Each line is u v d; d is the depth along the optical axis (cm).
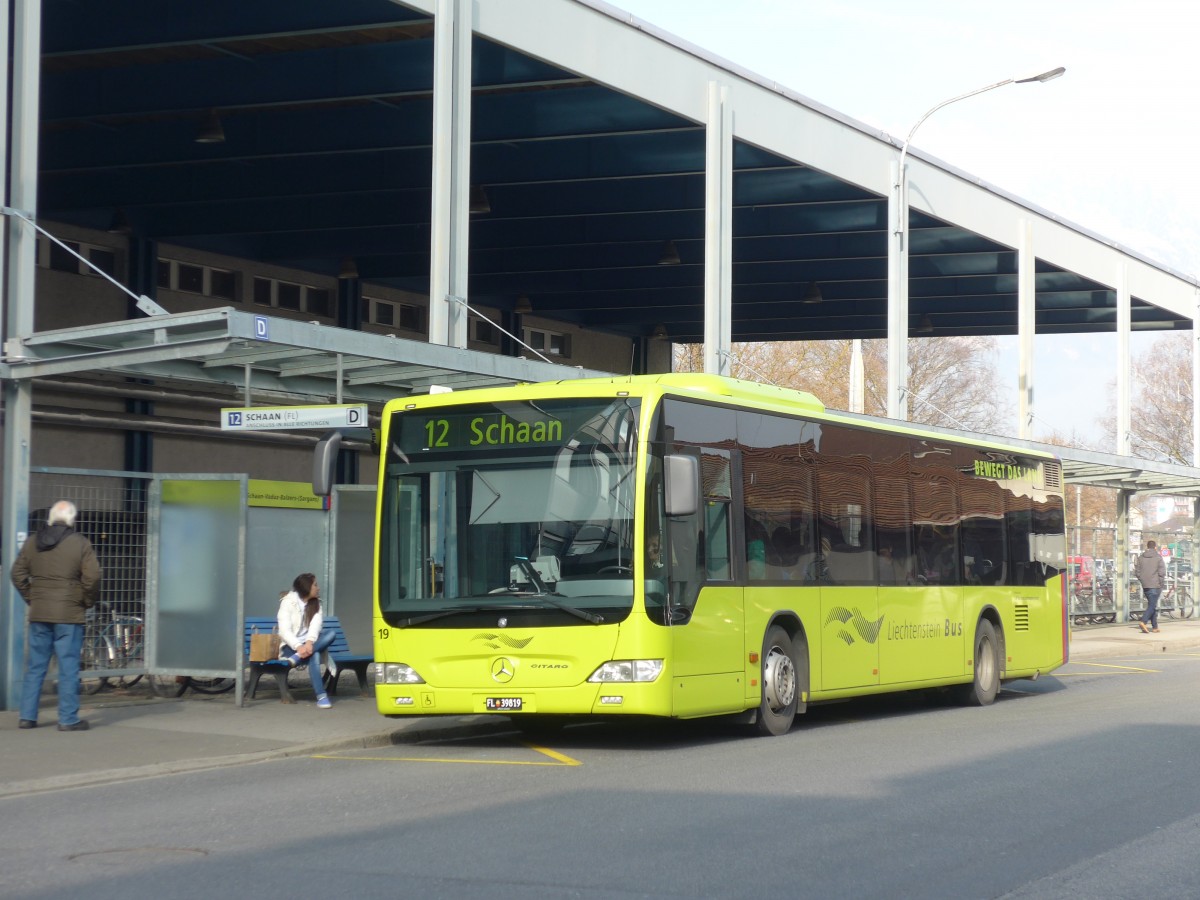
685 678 1309
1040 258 3334
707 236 2334
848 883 750
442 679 1329
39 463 2423
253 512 1791
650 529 1293
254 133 2286
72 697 1410
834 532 1603
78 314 2602
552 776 1155
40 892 735
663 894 723
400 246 2859
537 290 3469
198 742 1341
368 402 1800
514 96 2312
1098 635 3394
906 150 2797
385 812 975
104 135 2334
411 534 1369
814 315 3931
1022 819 939
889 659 1686
